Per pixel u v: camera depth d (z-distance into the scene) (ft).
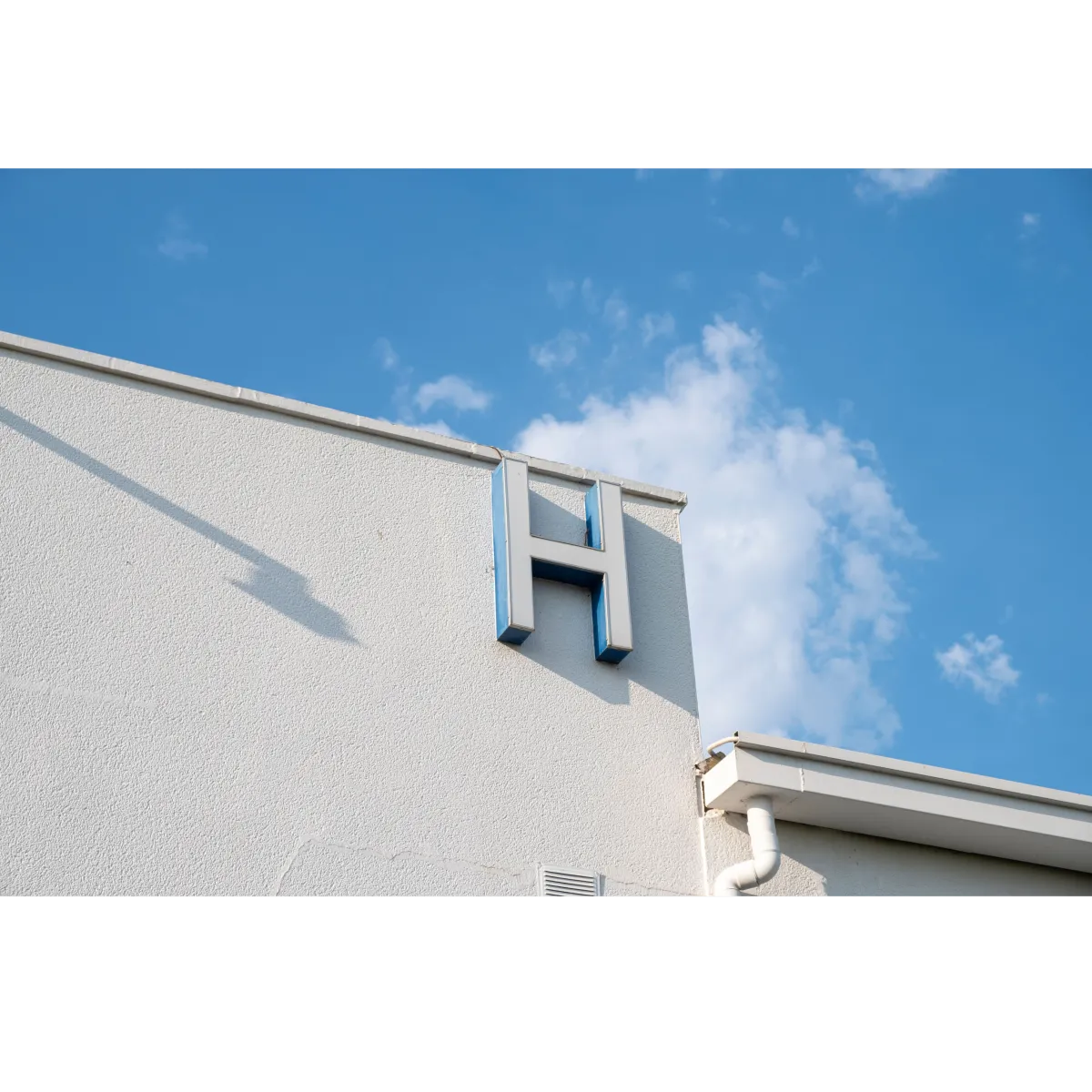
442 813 25.67
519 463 29.55
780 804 27.78
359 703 26.02
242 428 27.78
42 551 24.95
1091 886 30.71
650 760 28.12
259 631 25.89
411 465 29.07
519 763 26.84
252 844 23.95
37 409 26.22
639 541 30.73
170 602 25.44
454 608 27.89
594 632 29.09
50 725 23.56
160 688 24.61
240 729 24.82
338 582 27.04
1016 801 29.14
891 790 28.07
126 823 23.30
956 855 29.84
